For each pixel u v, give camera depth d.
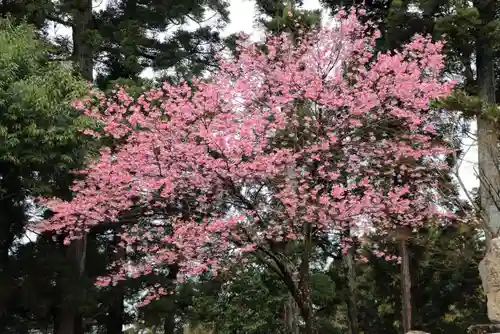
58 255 12.82
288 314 15.58
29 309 13.09
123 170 9.33
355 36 10.24
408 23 12.77
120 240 13.93
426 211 10.86
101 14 17.53
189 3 16.58
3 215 12.20
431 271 17.31
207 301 15.30
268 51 10.68
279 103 9.40
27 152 9.78
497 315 6.39
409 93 9.31
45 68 11.25
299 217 9.16
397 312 17.72
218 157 8.82
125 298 15.84
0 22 11.53
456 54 12.55
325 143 9.00
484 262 6.83
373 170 9.96
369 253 15.06
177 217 9.48
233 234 8.58
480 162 10.66
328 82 9.66
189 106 9.02
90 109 10.92
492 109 8.80
